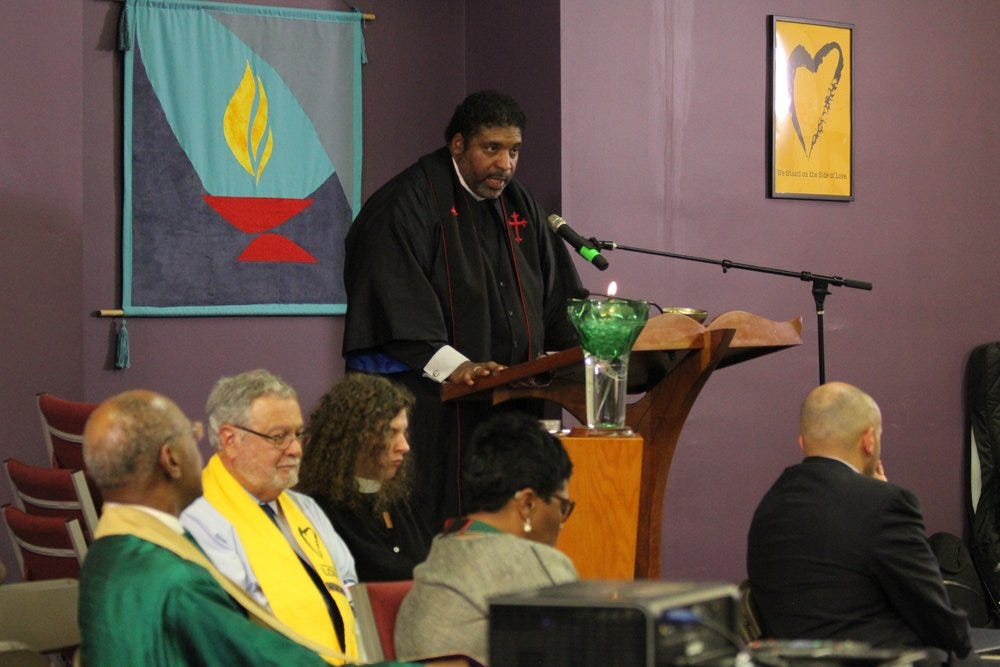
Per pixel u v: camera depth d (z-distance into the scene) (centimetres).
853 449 554
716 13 941
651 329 527
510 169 690
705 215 934
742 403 950
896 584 524
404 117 980
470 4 991
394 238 679
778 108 962
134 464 390
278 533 482
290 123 941
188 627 375
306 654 384
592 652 228
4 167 825
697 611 236
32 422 832
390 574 539
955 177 1041
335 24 954
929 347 1029
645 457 554
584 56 891
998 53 1055
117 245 897
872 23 1008
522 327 705
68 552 605
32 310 833
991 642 620
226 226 921
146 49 901
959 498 1038
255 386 484
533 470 394
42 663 443
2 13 825
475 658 366
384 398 546
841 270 992
